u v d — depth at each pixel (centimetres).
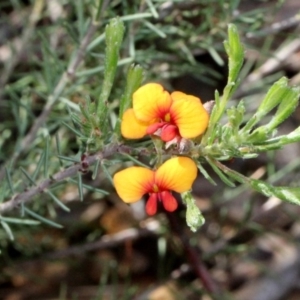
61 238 29
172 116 13
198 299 30
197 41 24
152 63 26
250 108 28
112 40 14
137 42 25
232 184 13
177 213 27
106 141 15
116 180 14
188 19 28
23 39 25
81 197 16
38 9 25
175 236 26
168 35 24
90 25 21
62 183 17
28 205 23
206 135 13
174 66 25
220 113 13
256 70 28
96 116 14
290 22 24
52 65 23
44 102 29
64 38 27
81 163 15
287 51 28
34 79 25
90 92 22
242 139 13
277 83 13
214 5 25
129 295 25
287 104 13
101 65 23
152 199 14
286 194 13
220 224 27
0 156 23
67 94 21
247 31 23
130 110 13
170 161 13
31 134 21
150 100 13
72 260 29
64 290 25
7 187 19
